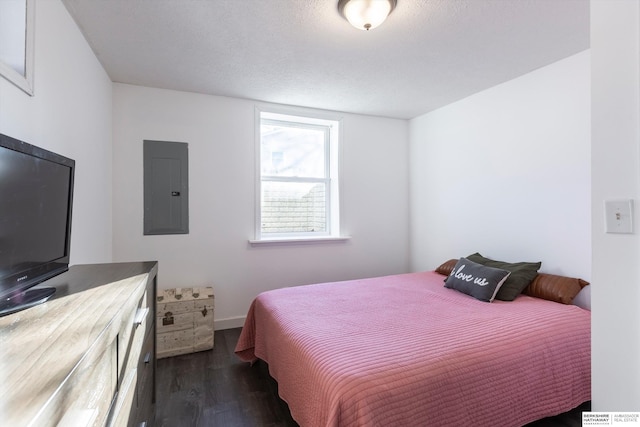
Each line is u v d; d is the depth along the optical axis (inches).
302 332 64.2
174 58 89.6
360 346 56.8
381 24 73.2
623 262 37.8
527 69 97.9
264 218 132.6
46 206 44.5
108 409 31.5
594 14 39.8
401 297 89.2
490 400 52.4
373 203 145.7
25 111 50.2
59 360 23.5
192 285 115.5
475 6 66.8
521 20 72.0
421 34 77.7
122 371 36.6
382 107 133.1
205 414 69.8
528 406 56.0
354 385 45.7
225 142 119.7
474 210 119.5
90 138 82.2
